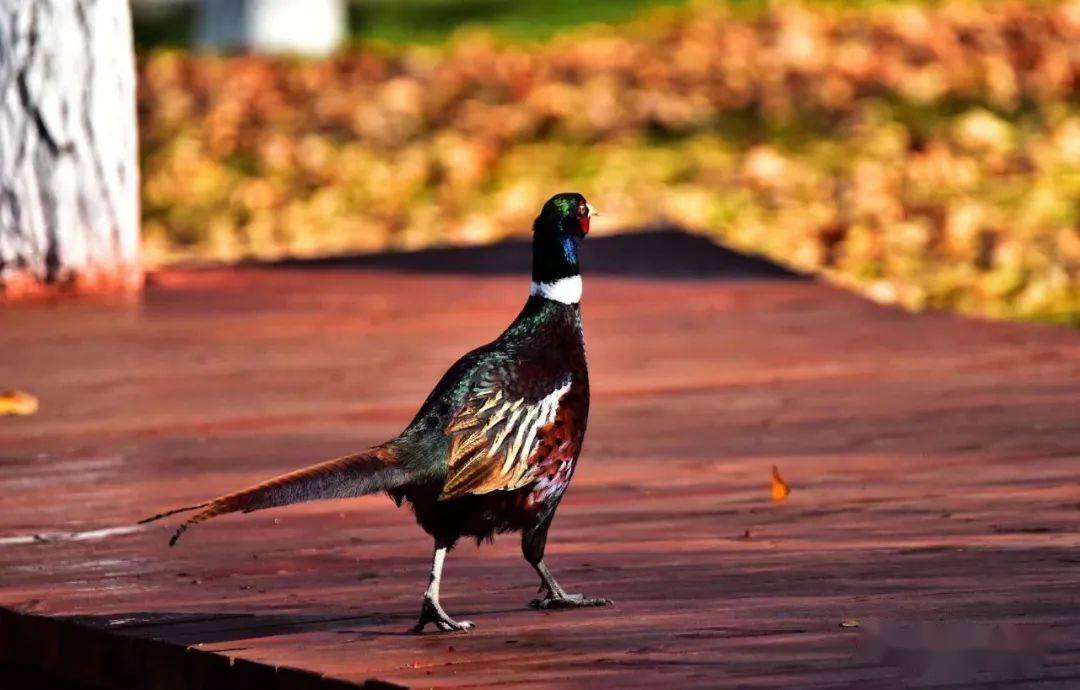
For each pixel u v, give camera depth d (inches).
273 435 466.6
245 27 1451.8
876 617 290.0
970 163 949.8
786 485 387.2
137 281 701.3
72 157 678.5
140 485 414.9
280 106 1210.0
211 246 945.5
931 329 597.9
